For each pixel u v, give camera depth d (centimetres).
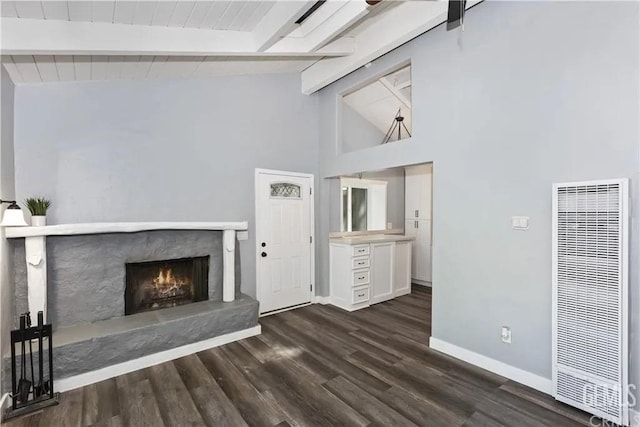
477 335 279
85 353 254
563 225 218
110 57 273
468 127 282
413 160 332
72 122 296
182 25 264
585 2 215
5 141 246
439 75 304
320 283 477
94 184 307
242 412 218
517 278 252
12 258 251
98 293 295
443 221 304
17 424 206
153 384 254
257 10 257
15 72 257
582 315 210
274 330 367
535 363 243
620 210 193
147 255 323
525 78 245
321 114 472
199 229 340
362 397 234
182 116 357
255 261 413
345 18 278
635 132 196
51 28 225
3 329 228
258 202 415
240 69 382
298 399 232
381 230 597
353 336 348
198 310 326
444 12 266
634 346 196
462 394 237
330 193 486
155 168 340
